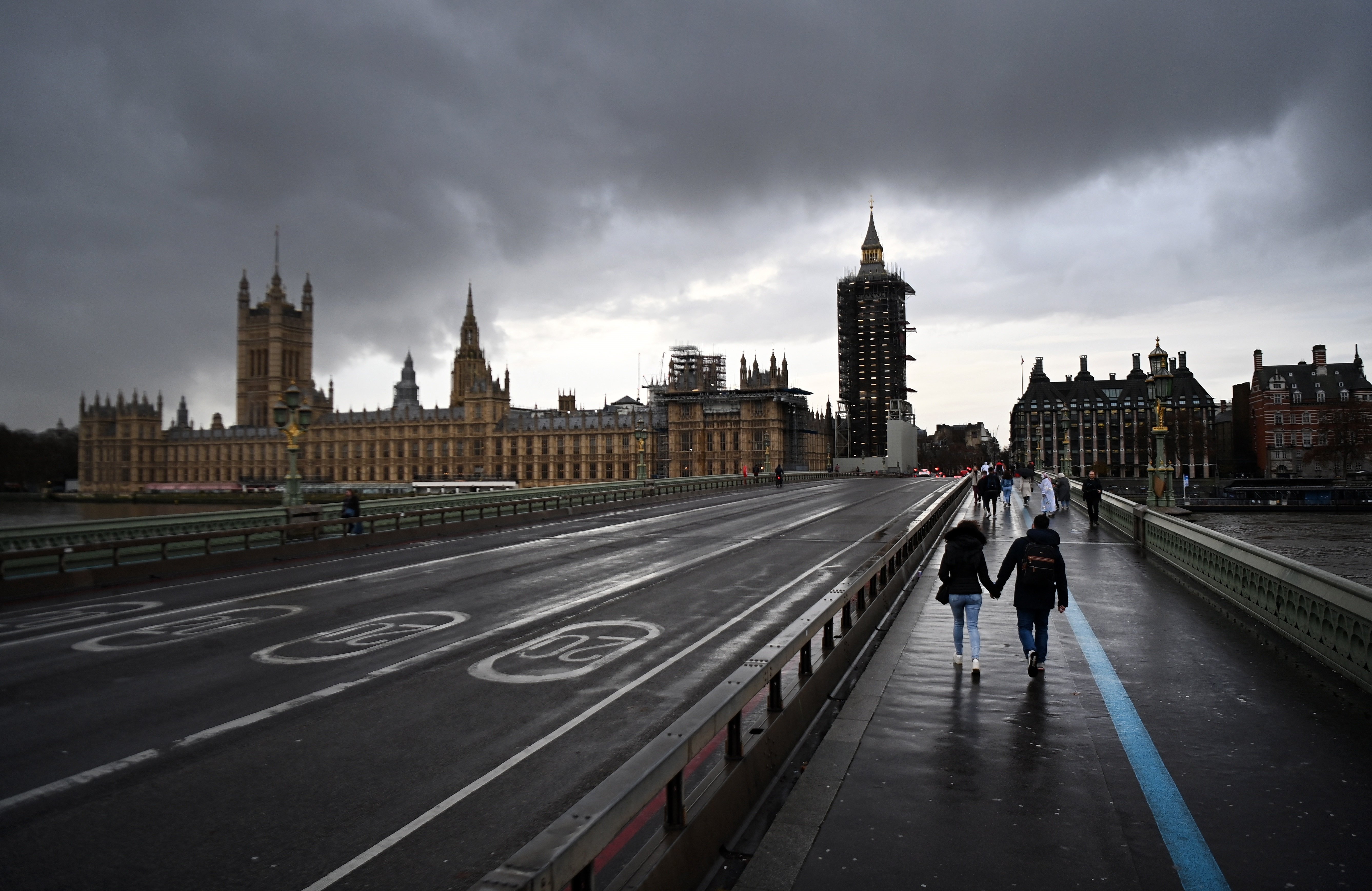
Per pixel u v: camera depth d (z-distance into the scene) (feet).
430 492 470.80
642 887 15.12
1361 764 23.36
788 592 59.41
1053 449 564.30
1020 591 32.81
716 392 483.51
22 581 59.77
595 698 33.09
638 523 121.19
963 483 184.34
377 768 25.94
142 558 75.56
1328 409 407.23
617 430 501.15
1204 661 34.86
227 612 52.80
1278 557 39.29
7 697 33.94
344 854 20.34
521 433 528.22
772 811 21.21
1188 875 17.33
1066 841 18.84
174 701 33.22
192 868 19.75
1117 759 23.76
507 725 29.94
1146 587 54.13
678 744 16.05
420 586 62.90
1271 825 19.61
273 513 91.09
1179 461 490.08
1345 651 31.14
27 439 643.45
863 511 143.02
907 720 27.22
